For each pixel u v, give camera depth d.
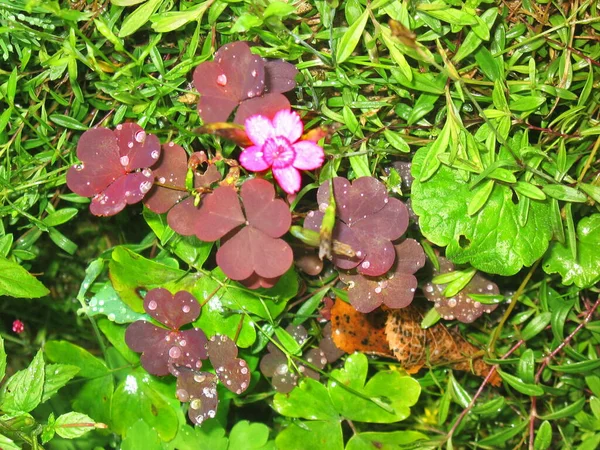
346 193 0.18
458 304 0.22
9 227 0.22
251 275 0.19
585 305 0.23
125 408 0.23
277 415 0.26
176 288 0.21
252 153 0.17
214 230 0.18
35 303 0.26
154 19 0.18
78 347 0.23
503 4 0.19
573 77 0.20
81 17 0.18
